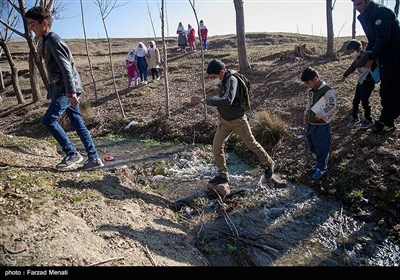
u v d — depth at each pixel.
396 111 4.88
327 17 11.45
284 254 3.41
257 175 5.25
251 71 11.13
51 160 5.00
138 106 9.80
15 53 27.02
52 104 4.14
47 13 3.88
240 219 4.04
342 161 4.81
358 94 5.32
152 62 12.75
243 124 4.22
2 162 4.42
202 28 18.80
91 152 4.61
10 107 12.94
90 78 15.71
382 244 3.50
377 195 4.08
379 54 4.59
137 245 3.07
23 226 2.79
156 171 5.55
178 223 3.92
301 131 6.17
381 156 4.61
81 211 3.38
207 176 5.33
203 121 7.46
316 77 4.30
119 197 4.02
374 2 4.52
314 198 4.46
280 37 26.19
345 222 3.89
